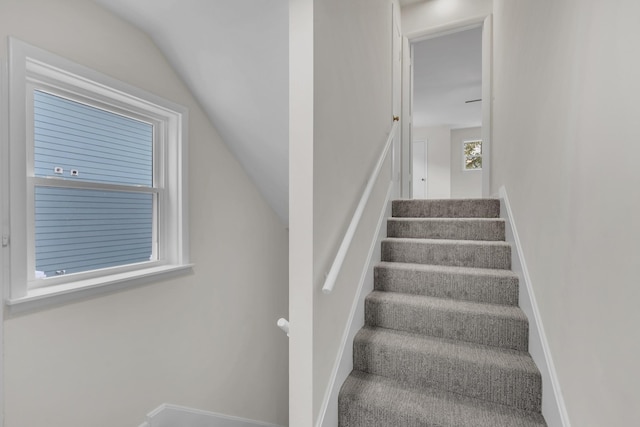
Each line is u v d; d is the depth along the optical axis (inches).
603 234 30.1
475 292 68.4
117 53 66.4
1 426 48.5
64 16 57.2
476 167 271.0
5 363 49.3
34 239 57.2
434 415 48.0
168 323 79.6
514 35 75.7
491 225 84.4
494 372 51.2
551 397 43.3
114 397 65.8
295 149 45.7
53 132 60.2
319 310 47.3
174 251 83.7
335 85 54.2
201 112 89.4
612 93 28.9
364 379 57.9
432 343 60.0
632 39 25.7
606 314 29.3
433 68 161.9
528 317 56.9
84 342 60.4
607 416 28.9
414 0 124.7
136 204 77.0
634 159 25.2
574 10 38.1
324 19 49.1
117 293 66.9
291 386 45.8
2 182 49.0
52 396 55.2
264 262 118.1
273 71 71.0
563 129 41.4
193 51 74.0
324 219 49.6
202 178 90.3
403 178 130.0
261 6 60.7
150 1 63.1
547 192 48.1
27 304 51.8
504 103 90.3
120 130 73.1
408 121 130.7
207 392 92.4
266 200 118.4
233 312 103.3
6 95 49.4
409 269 74.6
